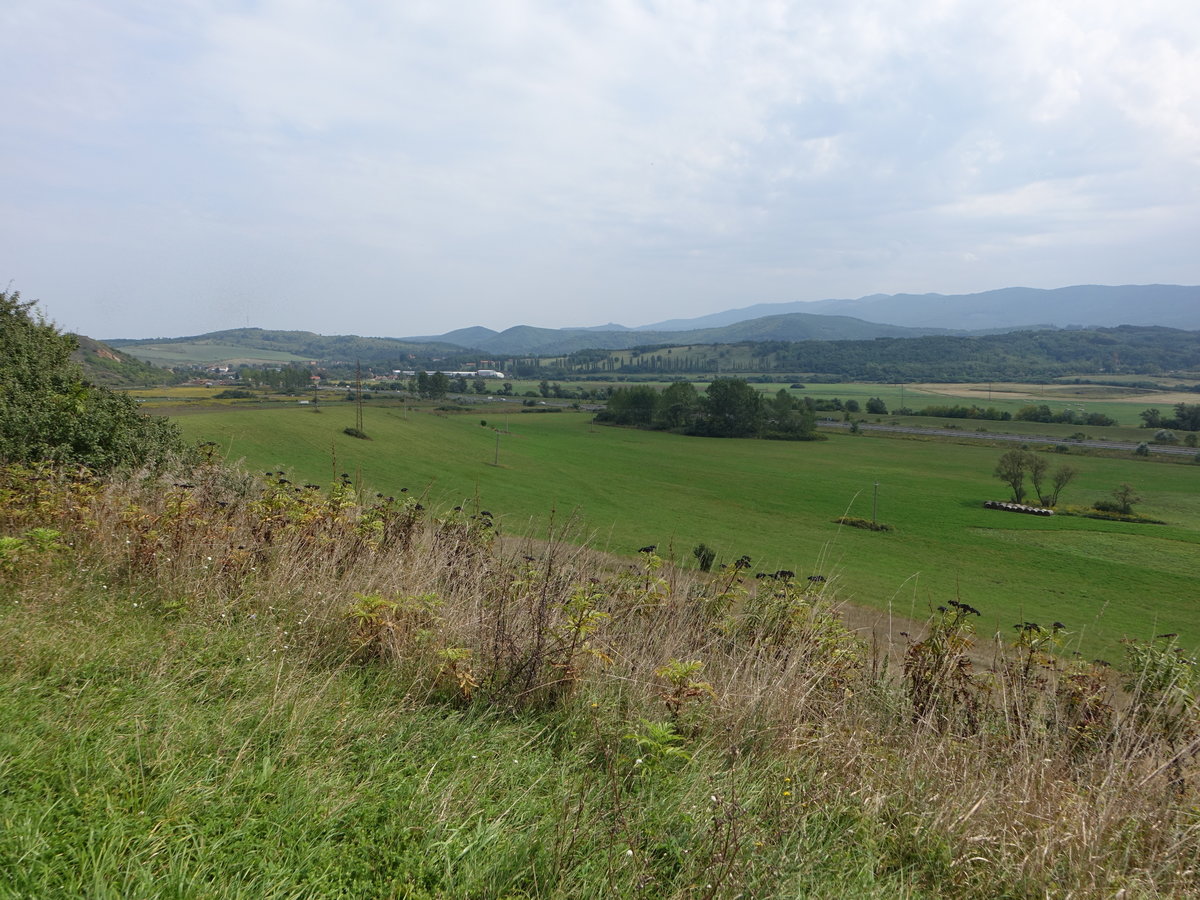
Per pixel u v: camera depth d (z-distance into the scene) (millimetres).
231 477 9438
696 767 3352
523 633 4445
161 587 4957
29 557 4973
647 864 2584
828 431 159750
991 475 107938
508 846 2568
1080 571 54781
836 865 2859
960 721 4492
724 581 6535
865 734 4074
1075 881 2902
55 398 10484
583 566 6203
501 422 150750
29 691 3166
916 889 2842
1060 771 3766
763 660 4777
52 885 2066
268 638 4270
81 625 4059
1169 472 110375
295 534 6172
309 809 2637
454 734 3506
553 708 4031
